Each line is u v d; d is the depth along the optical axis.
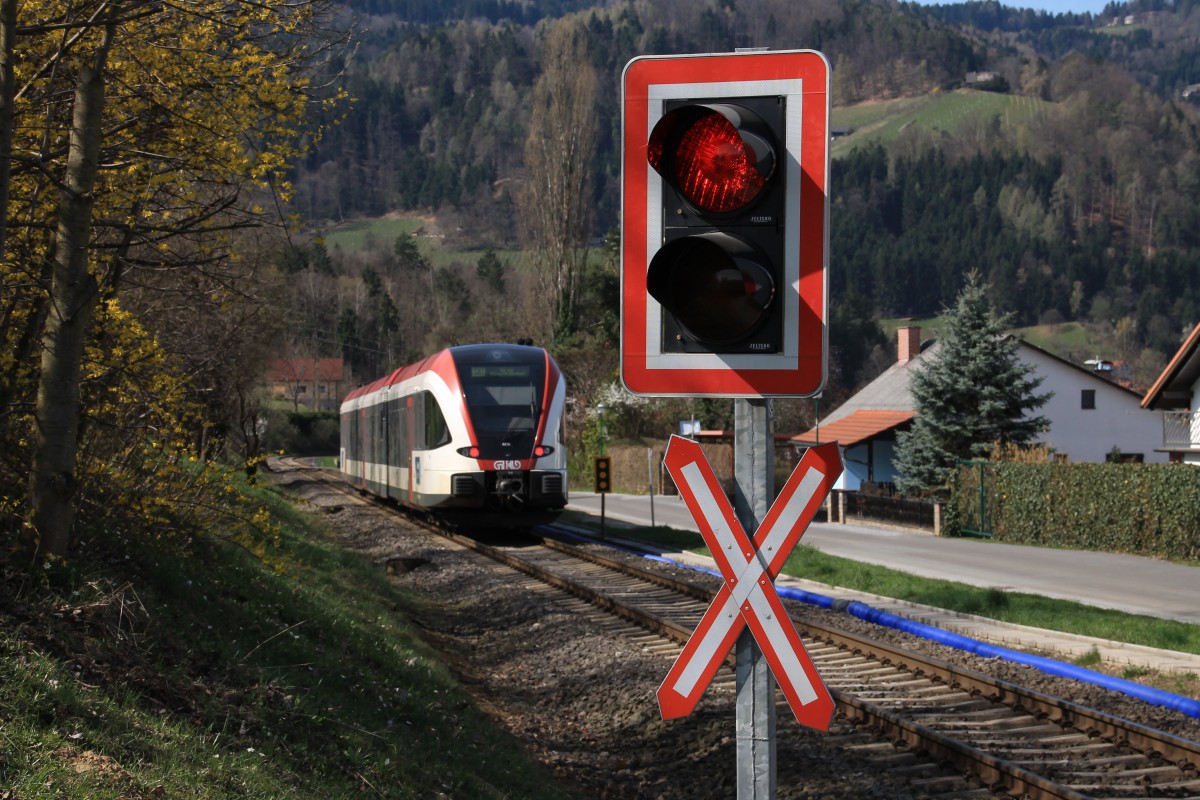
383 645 11.00
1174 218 146.88
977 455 37.53
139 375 9.94
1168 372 31.52
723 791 8.18
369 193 169.12
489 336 66.56
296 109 9.67
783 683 4.23
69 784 4.79
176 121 9.41
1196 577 19.91
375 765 6.88
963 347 38.19
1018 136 174.38
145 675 6.72
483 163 169.75
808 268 4.33
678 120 4.32
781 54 4.38
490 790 7.61
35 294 9.18
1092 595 17.61
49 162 8.91
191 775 5.39
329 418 85.12
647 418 57.50
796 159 4.35
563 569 21.09
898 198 163.75
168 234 9.38
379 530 28.36
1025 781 7.68
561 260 58.53
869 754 8.73
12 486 8.61
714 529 4.32
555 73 58.56
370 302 101.94
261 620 9.57
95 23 7.82
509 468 24.88
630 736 9.88
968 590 16.66
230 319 18.20
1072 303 135.38
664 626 14.01
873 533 29.45
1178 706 10.17
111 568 8.47
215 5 9.00
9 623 6.57
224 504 11.42
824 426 52.41
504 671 13.07
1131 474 24.31
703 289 4.33
